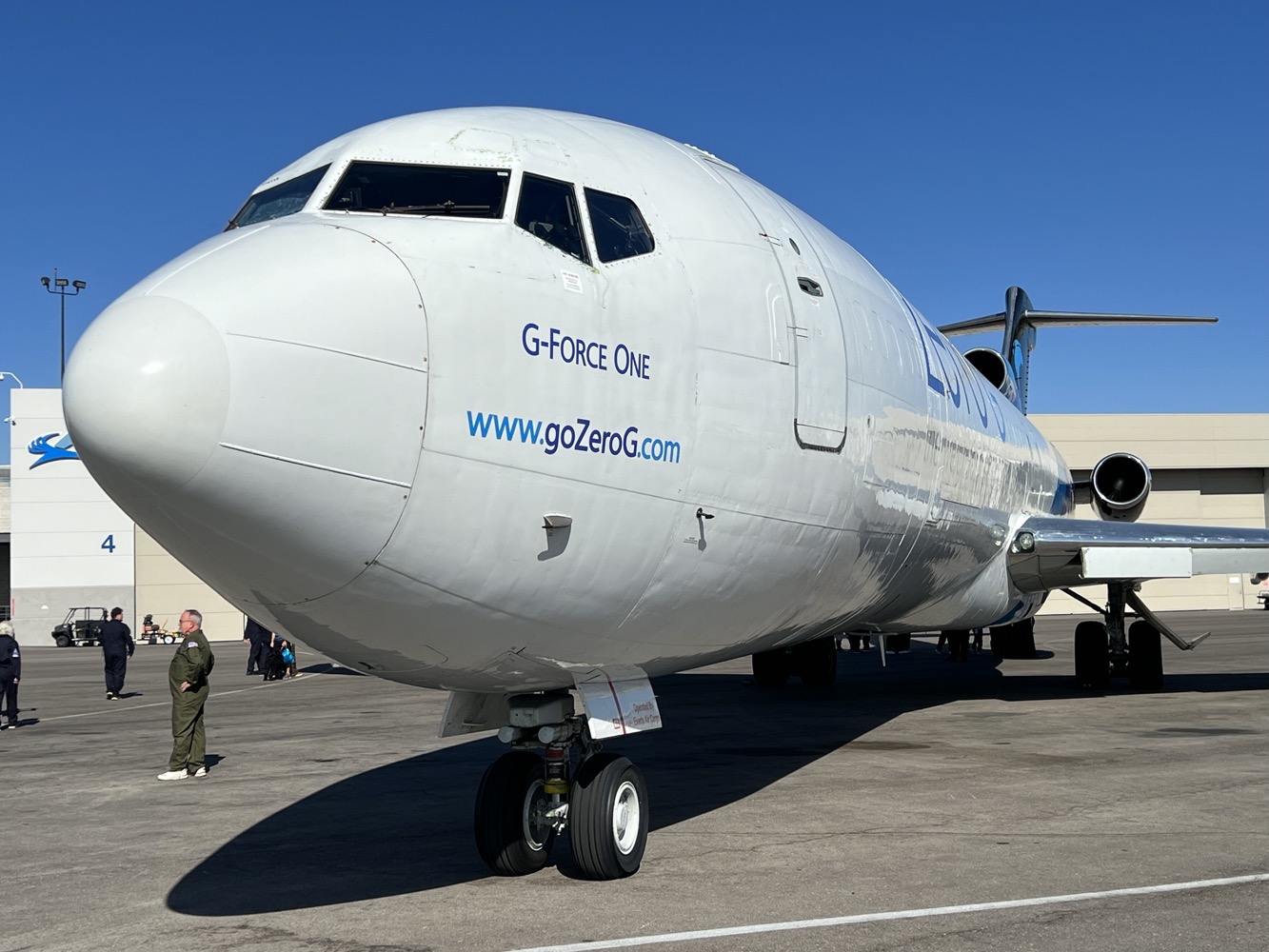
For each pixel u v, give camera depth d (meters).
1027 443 13.80
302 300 4.58
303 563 4.65
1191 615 49.34
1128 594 15.05
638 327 5.72
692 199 6.61
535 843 6.18
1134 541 12.16
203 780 10.02
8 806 9.07
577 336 5.38
